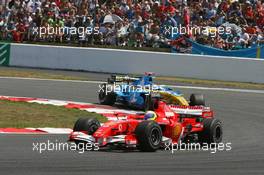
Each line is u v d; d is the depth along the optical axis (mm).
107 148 40344
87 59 98812
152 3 103312
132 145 39562
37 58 101625
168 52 98312
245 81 90938
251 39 95438
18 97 70250
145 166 34719
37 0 111062
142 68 95875
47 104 64375
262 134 51812
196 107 44625
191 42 97688
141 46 100000
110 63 97500
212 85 86750
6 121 52188
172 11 100312
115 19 102938
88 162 35094
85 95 74375
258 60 90312
